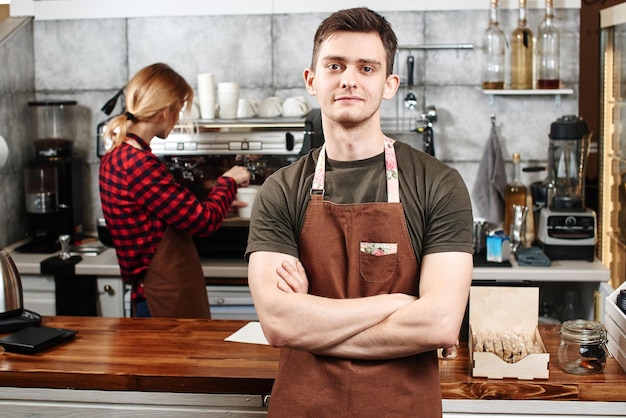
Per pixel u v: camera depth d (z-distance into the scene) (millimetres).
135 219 3062
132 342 2396
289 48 4133
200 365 2199
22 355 2297
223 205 3289
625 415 2062
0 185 3951
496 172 4020
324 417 1761
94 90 4273
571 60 4055
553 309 3926
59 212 4062
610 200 4020
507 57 4066
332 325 1711
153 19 4188
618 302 2230
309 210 1776
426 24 4066
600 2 4422
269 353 2289
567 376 2105
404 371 1747
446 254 1722
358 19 1684
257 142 3668
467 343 2312
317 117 3734
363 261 1760
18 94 4125
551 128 3766
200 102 3855
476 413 2078
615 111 3896
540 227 3807
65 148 4137
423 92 4117
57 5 4230
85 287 3738
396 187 1754
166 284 3102
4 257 2570
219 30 4160
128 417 2176
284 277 1756
